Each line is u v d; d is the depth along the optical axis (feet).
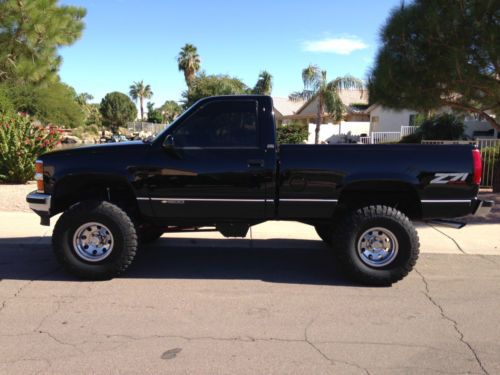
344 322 14.26
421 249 23.15
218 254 22.07
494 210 31.48
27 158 38.45
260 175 17.48
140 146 17.90
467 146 17.53
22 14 61.52
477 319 14.62
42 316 14.42
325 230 22.57
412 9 33.09
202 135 17.80
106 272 17.71
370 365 11.64
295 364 11.62
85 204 17.66
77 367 11.34
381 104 37.47
